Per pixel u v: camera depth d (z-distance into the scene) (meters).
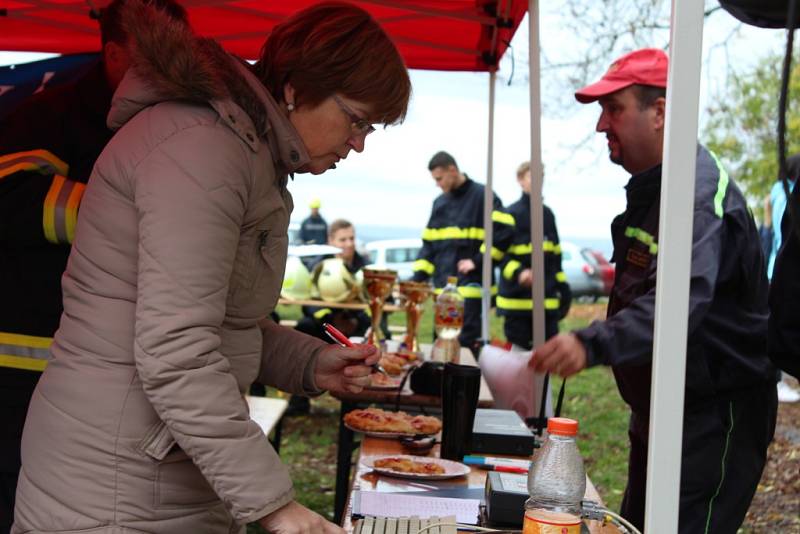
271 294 1.62
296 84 1.52
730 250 2.20
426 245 6.90
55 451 1.48
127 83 1.52
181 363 1.36
